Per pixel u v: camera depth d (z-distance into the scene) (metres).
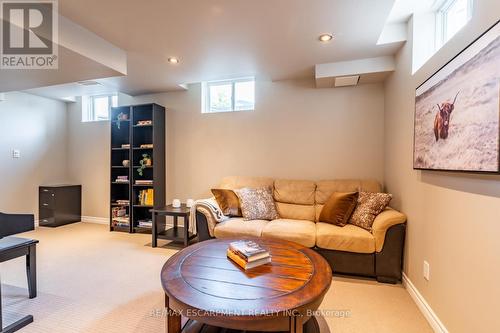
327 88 3.42
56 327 1.68
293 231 2.57
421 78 1.99
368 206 2.61
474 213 1.32
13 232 1.85
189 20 2.09
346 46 2.53
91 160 4.64
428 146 1.79
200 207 2.95
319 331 1.58
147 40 2.43
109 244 3.41
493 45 1.16
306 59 2.85
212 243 2.03
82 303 1.97
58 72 2.60
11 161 4.03
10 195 4.01
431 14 2.12
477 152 1.27
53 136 4.60
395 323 1.76
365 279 2.43
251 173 3.75
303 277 1.44
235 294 1.26
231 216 3.15
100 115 4.70
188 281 1.39
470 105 1.32
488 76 1.19
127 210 4.26
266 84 3.65
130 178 4.00
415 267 2.07
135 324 1.71
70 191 4.53
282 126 3.61
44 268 2.61
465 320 1.38
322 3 1.87
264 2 1.85
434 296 1.73
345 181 3.12
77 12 1.96
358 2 1.86
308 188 3.22
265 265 1.60
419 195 2.01
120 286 2.24
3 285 2.24
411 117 2.21
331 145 3.42
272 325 1.17
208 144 3.93
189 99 4.02
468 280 1.36
